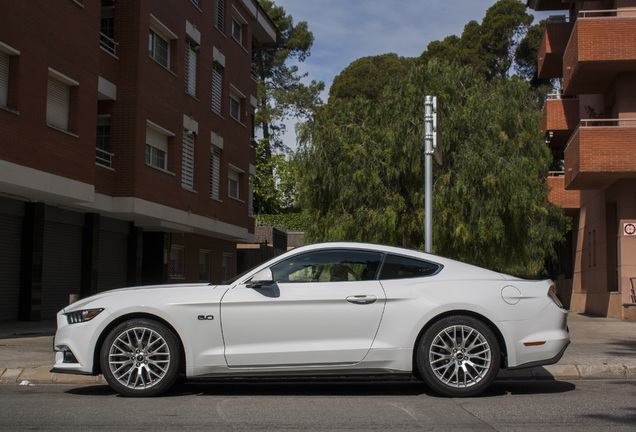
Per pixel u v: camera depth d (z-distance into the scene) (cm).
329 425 529
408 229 1650
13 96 1434
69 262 1844
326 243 692
